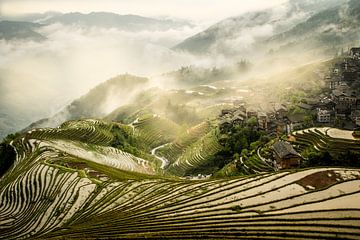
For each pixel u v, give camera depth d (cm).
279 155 16288
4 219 12419
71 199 12550
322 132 17938
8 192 14562
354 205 9406
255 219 9175
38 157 18600
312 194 10406
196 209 10275
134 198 11862
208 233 8606
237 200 10556
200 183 12538
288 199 10231
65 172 15100
